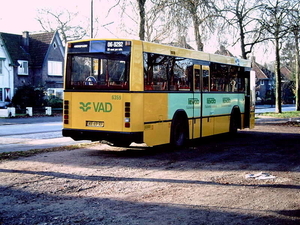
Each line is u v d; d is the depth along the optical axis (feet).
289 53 126.31
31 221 18.67
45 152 40.32
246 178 28.55
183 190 24.90
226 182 27.22
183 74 43.39
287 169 32.12
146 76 37.27
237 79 57.16
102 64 37.11
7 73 149.38
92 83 37.55
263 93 297.53
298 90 162.50
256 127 74.69
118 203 21.86
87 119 37.88
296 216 19.86
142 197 23.16
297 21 83.35
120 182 26.91
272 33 84.23
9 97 149.89
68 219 19.02
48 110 119.44
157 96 38.83
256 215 19.97
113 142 37.45
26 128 73.61
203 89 47.67
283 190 25.12
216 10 66.85
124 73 36.11
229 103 54.65
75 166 32.50
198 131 46.73
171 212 20.30
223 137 57.00
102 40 37.14
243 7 84.23
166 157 37.88
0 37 146.82
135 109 36.14
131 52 35.88
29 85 138.82
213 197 23.29
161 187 25.64
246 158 37.60
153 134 38.40
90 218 19.19
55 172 29.86
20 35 172.24
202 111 47.50
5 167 31.65
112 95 36.58
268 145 47.62
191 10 63.46
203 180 27.78
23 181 26.78
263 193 24.32
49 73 169.37
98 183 26.55
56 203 21.77
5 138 56.18
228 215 19.90
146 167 32.50
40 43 171.94
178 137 43.27
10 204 21.49
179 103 42.60
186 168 32.27
